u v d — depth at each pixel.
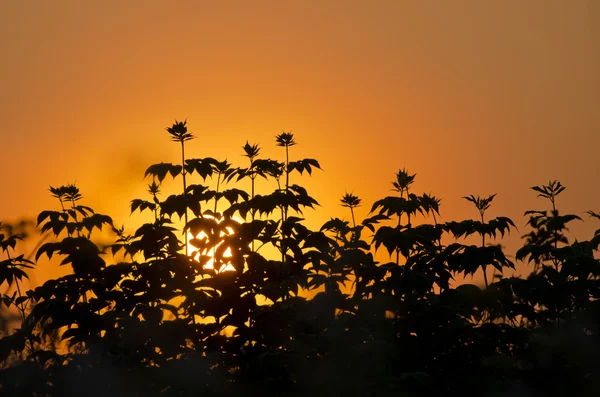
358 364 11.97
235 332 11.99
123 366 11.73
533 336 13.20
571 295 12.84
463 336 12.47
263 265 11.98
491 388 12.43
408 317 12.36
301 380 11.82
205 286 11.92
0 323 12.53
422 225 13.52
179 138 12.67
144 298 11.84
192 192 12.73
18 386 11.68
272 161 12.81
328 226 13.54
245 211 12.54
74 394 11.66
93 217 12.70
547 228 13.75
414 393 11.74
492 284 12.77
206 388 11.70
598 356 12.73
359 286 12.86
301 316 12.05
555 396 12.60
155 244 12.02
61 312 11.72
